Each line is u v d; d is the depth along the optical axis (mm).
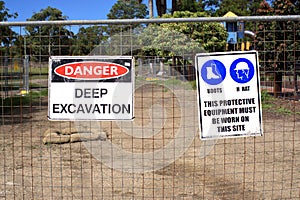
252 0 49000
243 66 4020
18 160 6848
